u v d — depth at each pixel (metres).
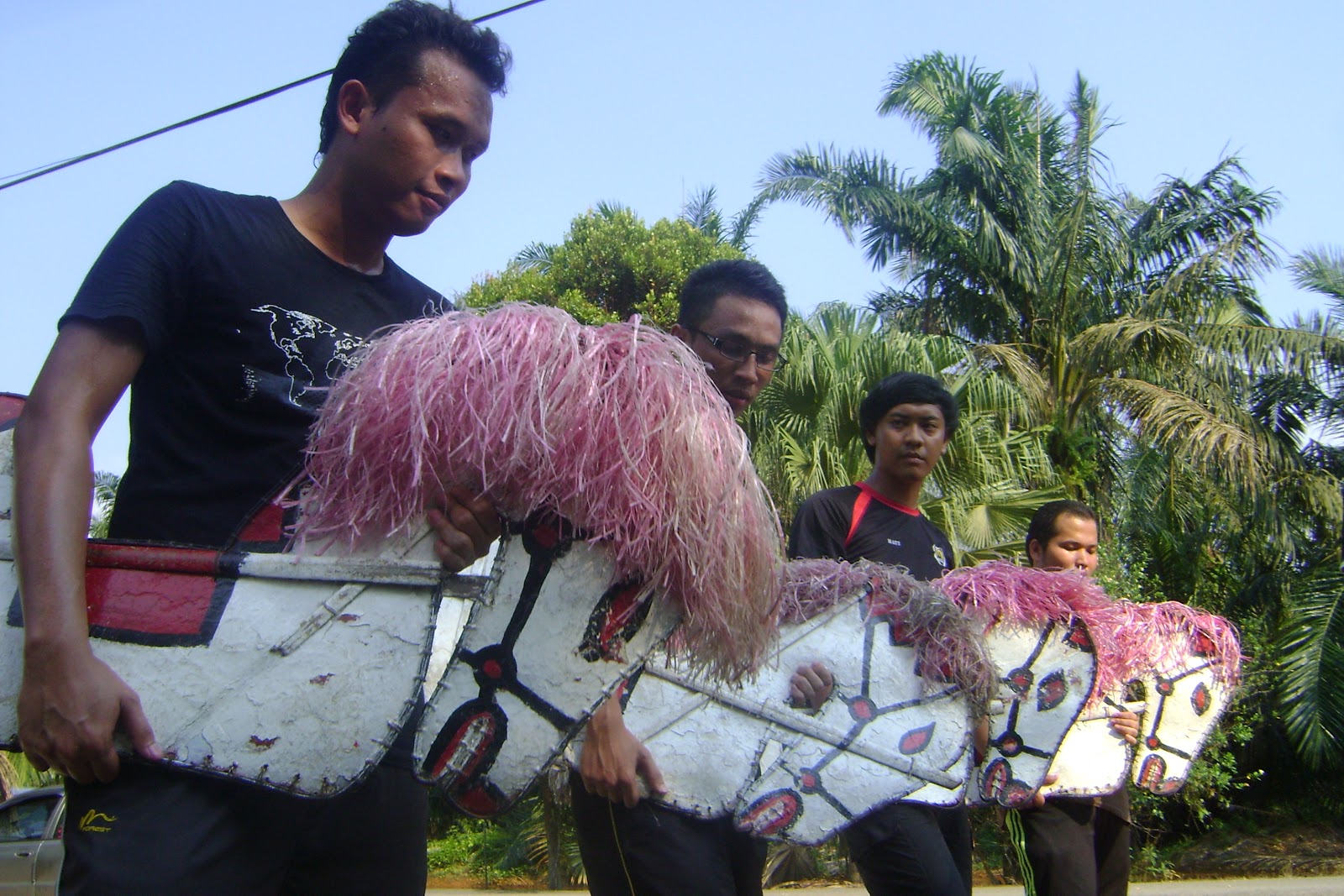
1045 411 13.59
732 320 2.75
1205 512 14.53
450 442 1.51
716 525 1.54
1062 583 3.22
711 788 2.43
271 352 1.76
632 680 2.36
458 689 1.57
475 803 1.58
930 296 16.30
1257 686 12.73
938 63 16.83
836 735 2.53
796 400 10.06
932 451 3.41
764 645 1.67
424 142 1.84
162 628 1.51
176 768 1.49
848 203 15.84
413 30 1.87
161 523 1.72
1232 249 14.67
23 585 1.44
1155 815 13.27
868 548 3.29
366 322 1.88
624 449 1.50
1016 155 15.81
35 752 1.42
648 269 14.98
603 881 2.44
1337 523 14.30
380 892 1.87
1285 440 15.54
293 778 1.50
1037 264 15.44
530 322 1.55
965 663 2.63
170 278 1.69
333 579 1.54
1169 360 14.11
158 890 1.44
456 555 1.54
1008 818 3.67
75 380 1.54
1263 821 14.64
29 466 1.48
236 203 1.81
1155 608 3.94
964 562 9.36
